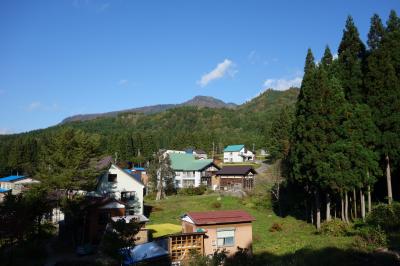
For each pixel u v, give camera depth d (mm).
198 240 27000
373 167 32031
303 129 34969
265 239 33969
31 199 26859
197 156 95750
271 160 96250
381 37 34781
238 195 61781
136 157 99062
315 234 33625
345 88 37062
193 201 58844
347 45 38719
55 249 33469
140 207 45250
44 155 38719
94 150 38875
